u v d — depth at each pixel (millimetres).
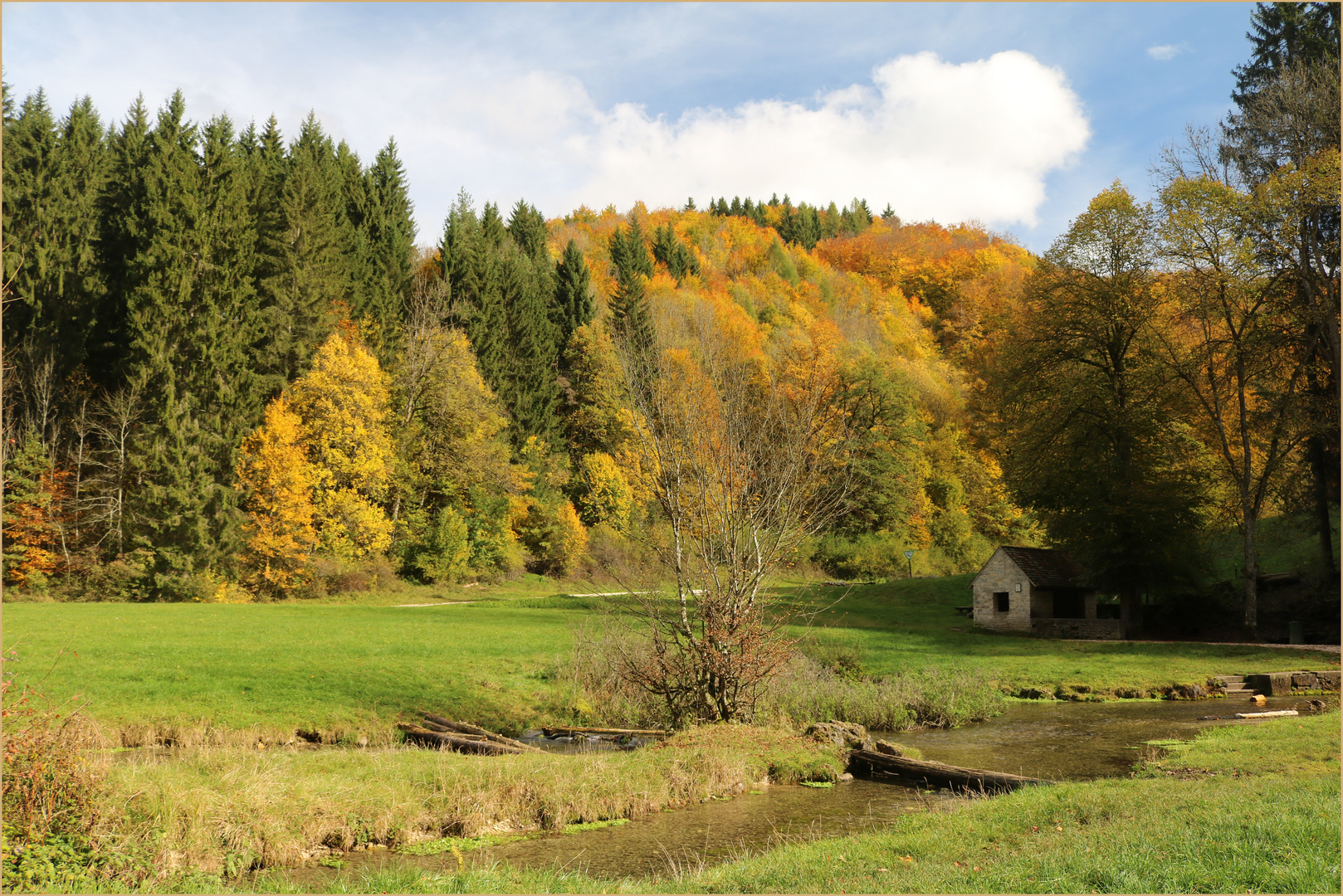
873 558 59906
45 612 30875
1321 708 20750
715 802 12531
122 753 15023
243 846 9328
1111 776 13484
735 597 15727
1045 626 36188
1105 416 37969
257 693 19219
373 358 56062
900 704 19391
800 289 103188
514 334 75000
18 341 49250
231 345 49375
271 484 48344
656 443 15922
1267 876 6484
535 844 10422
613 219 125188
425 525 59062
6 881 7668
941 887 7027
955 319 103000
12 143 52719
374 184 80375
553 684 21578
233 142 71500
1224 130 36375
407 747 16172
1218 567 44094
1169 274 36625
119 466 46781
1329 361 35531
